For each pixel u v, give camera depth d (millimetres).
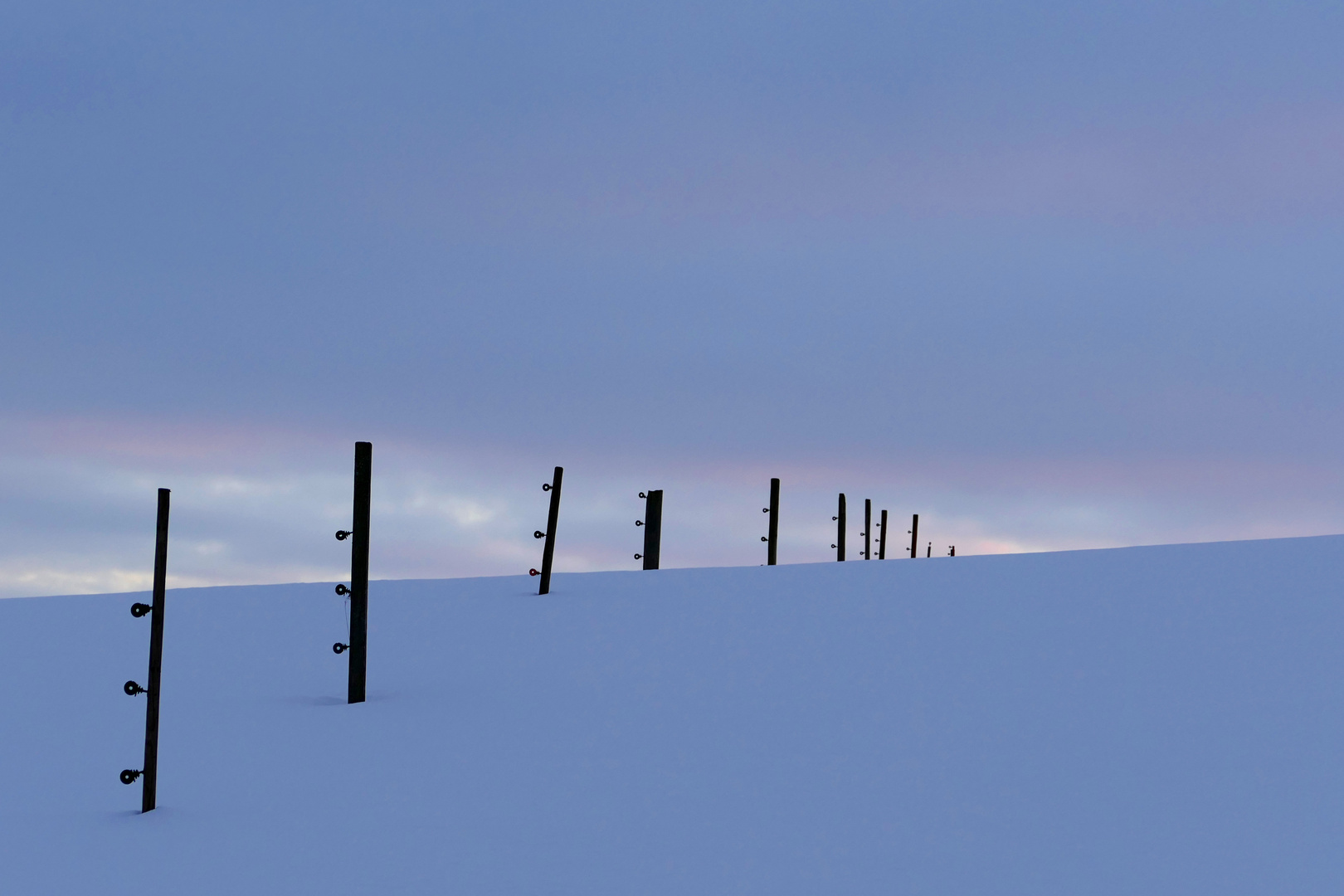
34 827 12414
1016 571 26031
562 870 10047
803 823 10914
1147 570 24250
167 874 10703
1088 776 11703
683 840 10648
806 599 24812
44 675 21500
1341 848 9383
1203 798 10781
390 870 10344
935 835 10312
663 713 15898
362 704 17719
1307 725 12859
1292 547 25719
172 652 23250
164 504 13383
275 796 13164
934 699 15469
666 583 29203
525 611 25844
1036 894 8836
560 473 28891
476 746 14820
